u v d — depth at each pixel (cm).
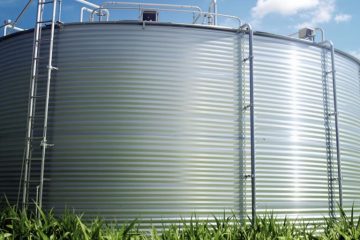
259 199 1123
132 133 1082
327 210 1204
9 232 870
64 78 1125
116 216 1046
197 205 1071
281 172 1157
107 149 1073
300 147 1196
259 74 1189
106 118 1089
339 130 1298
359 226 834
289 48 1240
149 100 1102
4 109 1216
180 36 1147
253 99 1135
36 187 1063
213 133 1116
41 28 1157
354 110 1386
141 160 1070
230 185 1101
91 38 1135
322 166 1223
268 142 1160
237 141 1129
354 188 1312
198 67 1141
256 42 1201
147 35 1134
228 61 1166
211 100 1132
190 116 1110
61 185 1069
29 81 1176
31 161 1104
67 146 1085
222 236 812
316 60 1281
